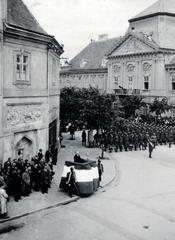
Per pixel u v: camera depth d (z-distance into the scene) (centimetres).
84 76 7369
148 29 5931
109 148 3094
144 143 3309
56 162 2464
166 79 5659
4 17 1781
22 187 1673
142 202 1689
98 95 3105
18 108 1980
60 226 1365
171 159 2831
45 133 2272
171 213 1548
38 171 1762
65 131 4566
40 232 1303
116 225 1392
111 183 2045
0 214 1396
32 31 1981
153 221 1447
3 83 1823
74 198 1705
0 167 1627
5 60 1838
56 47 2553
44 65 2220
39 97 2175
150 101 5759
